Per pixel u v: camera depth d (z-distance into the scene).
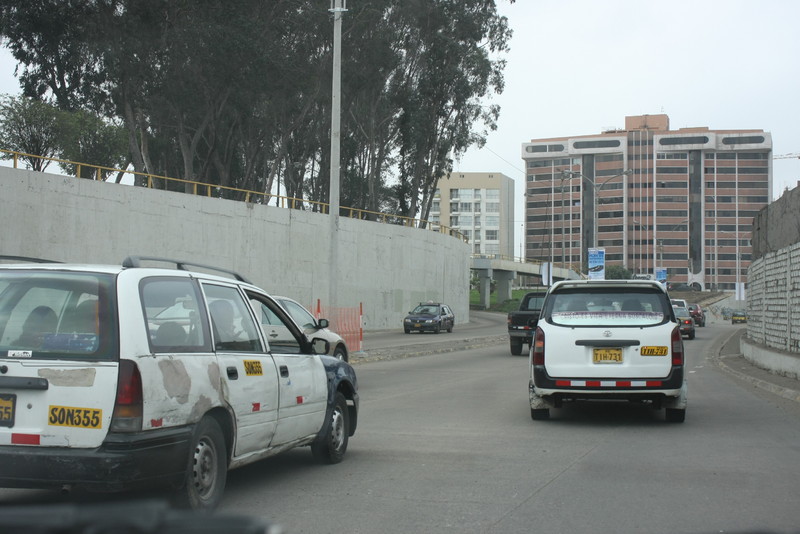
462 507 6.26
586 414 12.02
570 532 5.52
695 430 10.39
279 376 6.91
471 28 54.19
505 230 175.62
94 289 5.45
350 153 61.88
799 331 16.50
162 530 2.41
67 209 28.92
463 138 56.69
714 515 5.96
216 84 39.53
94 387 5.15
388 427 10.65
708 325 65.50
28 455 5.07
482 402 13.56
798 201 17.36
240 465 6.36
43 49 36.75
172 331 5.70
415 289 55.03
